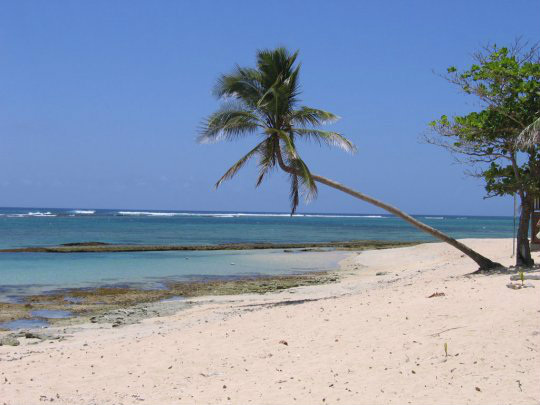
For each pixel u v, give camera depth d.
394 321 9.73
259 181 17.83
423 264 27.58
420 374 7.43
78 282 23.27
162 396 7.59
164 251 40.22
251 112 17.00
